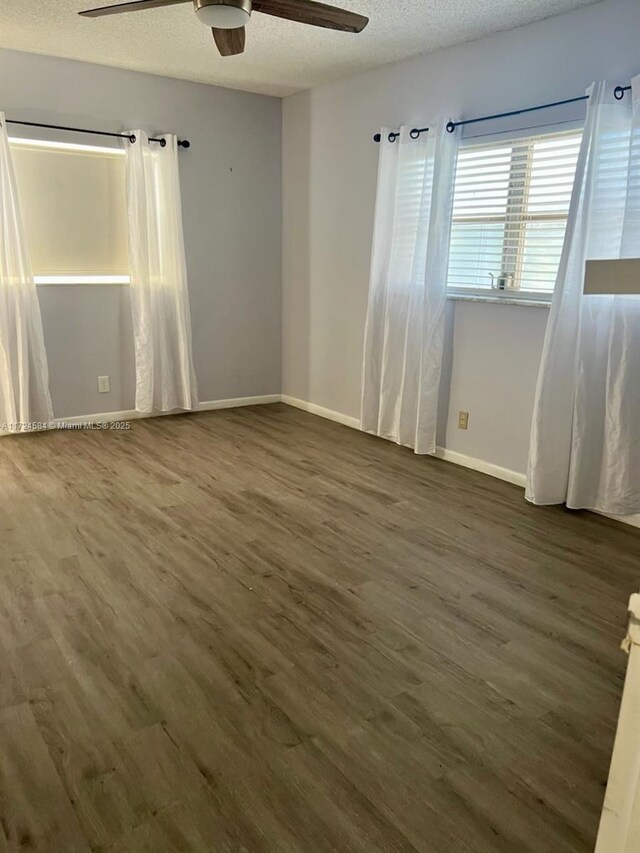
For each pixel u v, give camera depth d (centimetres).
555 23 326
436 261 390
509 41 348
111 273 474
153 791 157
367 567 274
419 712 187
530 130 345
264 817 150
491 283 380
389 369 443
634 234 291
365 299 474
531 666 210
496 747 174
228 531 306
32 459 404
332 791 158
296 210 525
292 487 367
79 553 280
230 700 190
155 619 231
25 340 429
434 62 391
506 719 185
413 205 412
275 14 265
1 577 258
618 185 302
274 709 187
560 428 333
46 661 206
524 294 362
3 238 411
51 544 288
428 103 400
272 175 529
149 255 466
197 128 483
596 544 300
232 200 513
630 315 298
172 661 208
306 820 150
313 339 531
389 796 157
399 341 436
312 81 466
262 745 173
